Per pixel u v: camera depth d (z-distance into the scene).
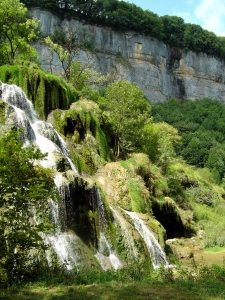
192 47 123.44
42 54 80.81
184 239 34.22
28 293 9.71
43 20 89.81
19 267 11.46
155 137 39.88
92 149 29.64
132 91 38.97
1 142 10.55
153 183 31.56
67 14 96.69
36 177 10.79
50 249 14.84
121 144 35.81
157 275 13.30
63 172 18.84
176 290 10.69
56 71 80.25
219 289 11.07
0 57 37.94
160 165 41.34
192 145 79.50
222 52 128.25
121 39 106.56
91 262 16.50
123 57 105.25
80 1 101.44
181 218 34.72
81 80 46.19
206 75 123.06
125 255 19.52
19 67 29.66
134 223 22.47
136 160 31.31
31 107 28.03
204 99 111.75
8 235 10.42
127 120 36.31
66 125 29.11
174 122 92.31
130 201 25.38
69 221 17.47
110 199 24.25
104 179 26.77
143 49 109.50
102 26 104.12
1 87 26.06
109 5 106.12
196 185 53.56
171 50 119.44
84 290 10.27
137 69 106.12
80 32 97.12
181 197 42.25
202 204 49.31
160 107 98.00
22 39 40.09
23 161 10.53
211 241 32.16
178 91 116.25
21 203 10.68
